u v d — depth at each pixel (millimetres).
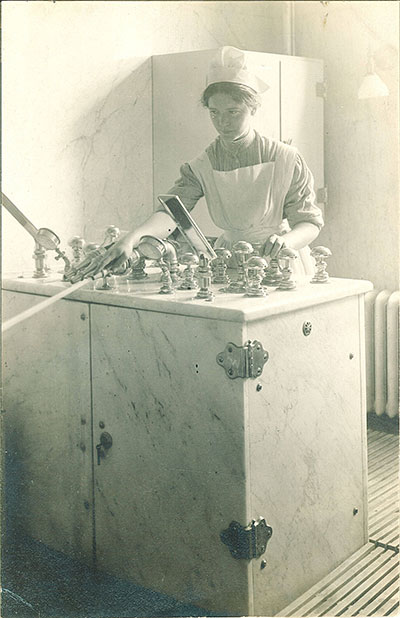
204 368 1143
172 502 1221
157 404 1207
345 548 1346
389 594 1284
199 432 1167
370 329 1354
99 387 1267
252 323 1109
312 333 1219
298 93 1325
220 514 1167
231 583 1177
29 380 1299
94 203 1269
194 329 1143
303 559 1257
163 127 1299
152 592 1265
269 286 1277
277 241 1268
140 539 1268
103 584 1304
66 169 1245
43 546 1325
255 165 1300
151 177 1313
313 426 1244
